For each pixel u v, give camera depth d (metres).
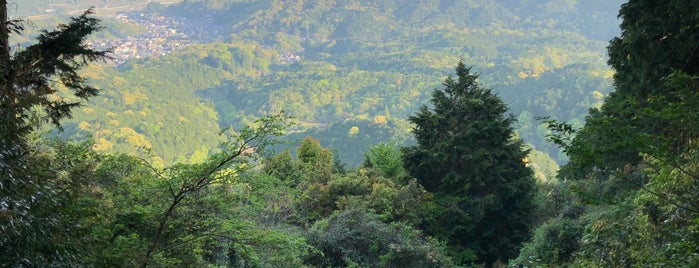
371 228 15.96
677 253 6.38
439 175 24.47
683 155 6.46
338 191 20.02
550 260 14.26
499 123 23.86
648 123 7.18
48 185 5.25
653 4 12.53
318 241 15.09
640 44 12.91
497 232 23.62
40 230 4.81
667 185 6.73
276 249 10.21
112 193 8.24
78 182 6.04
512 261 16.08
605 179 14.84
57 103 7.94
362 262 15.30
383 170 26.06
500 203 23.39
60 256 5.01
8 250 4.55
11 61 6.61
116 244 7.29
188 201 8.38
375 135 129.12
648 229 7.39
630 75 13.90
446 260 16.39
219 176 8.16
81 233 5.60
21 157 5.07
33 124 5.50
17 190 4.73
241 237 8.75
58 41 7.73
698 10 10.69
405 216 19.30
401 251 15.35
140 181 8.38
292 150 72.88
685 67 11.91
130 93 181.62
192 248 8.65
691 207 6.47
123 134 134.38
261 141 7.98
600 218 11.48
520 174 24.48
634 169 12.75
